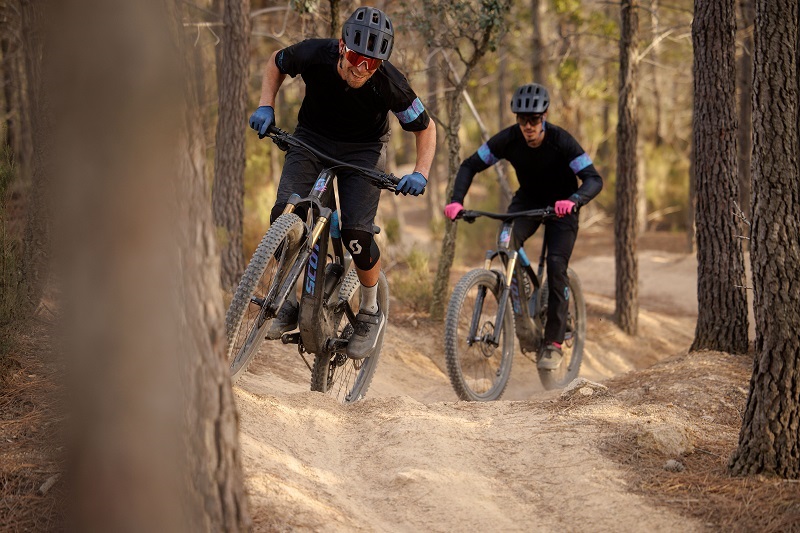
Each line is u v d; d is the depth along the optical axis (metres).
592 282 16.31
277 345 7.16
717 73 6.62
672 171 25.36
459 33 8.72
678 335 12.12
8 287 4.72
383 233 11.91
